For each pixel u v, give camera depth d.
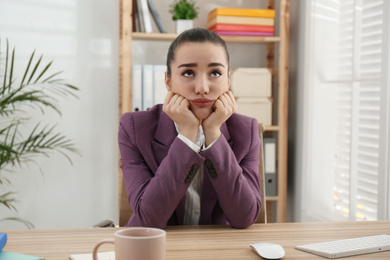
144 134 1.47
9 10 3.01
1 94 2.83
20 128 3.05
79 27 3.09
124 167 1.48
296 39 3.11
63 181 3.12
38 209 3.11
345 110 2.65
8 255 0.95
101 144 3.15
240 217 1.31
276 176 2.99
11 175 3.06
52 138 2.86
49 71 3.06
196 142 1.46
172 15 3.14
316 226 1.34
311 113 2.89
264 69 2.95
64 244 1.12
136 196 1.37
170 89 1.40
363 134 2.48
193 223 1.52
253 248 1.05
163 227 1.34
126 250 0.80
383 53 2.27
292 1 3.17
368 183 2.43
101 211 3.17
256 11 2.92
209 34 1.31
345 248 1.06
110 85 3.13
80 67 3.10
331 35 2.76
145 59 3.16
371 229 1.30
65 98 3.09
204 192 1.46
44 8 3.04
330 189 2.79
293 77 3.16
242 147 1.49
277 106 3.27
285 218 3.00
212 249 1.08
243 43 3.18
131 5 2.78
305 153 2.95
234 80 2.92
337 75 2.71
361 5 2.48
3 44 3.01
